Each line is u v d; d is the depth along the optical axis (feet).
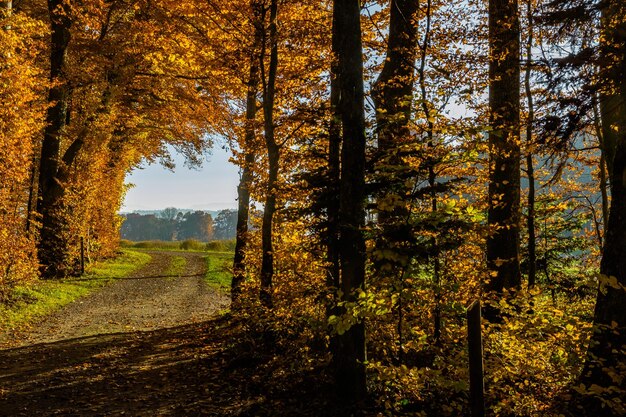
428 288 18.53
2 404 22.22
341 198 19.11
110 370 28.37
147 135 93.66
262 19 29.60
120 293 62.23
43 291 53.83
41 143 68.49
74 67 61.00
